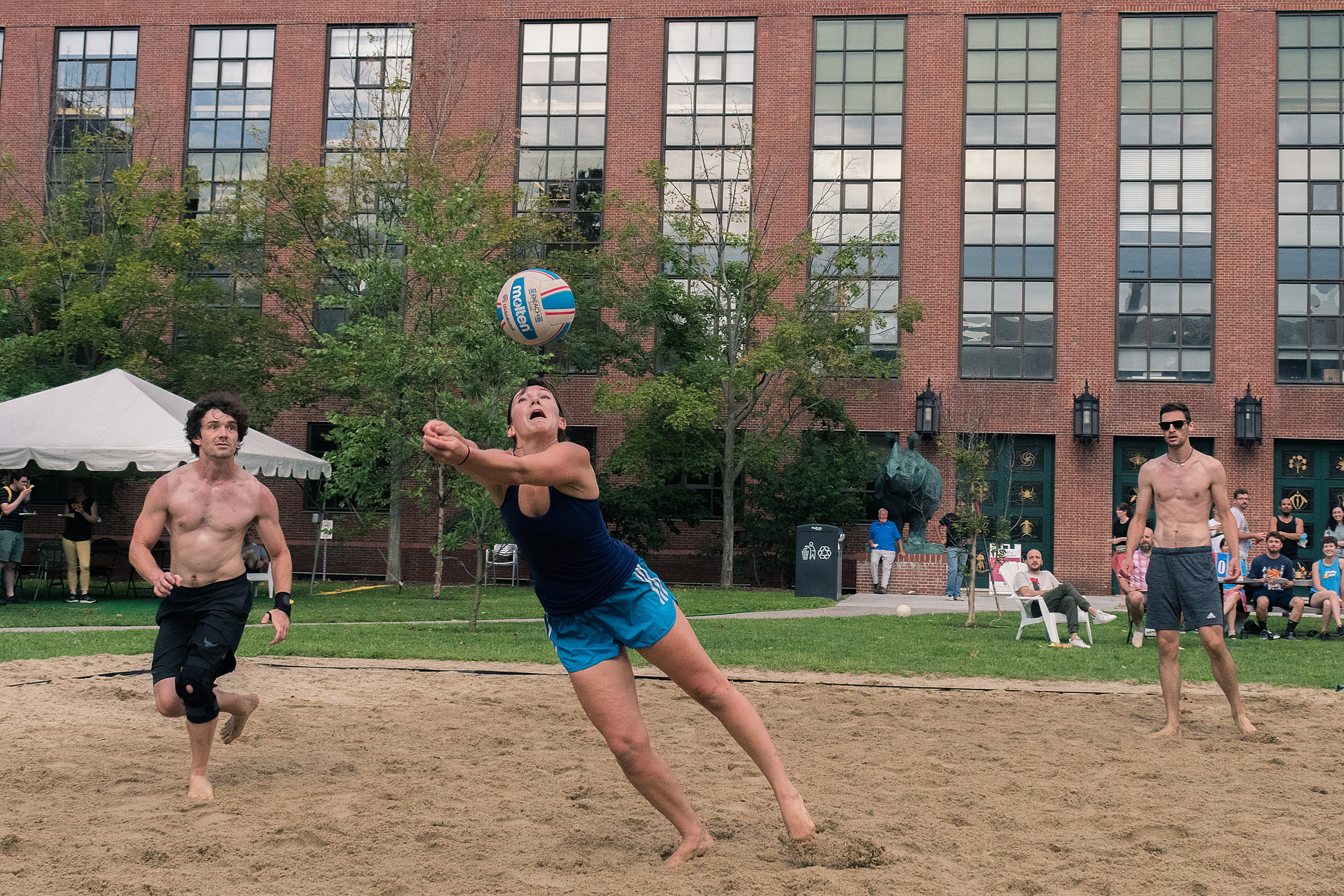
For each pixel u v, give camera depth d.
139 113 27.55
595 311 27.42
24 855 3.99
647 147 28.91
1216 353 26.80
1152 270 27.28
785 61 28.69
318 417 28.88
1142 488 7.39
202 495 5.26
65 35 30.45
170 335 28.77
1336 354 26.59
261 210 24.83
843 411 26.41
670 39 29.27
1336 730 7.16
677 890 3.62
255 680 8.88
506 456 3.53
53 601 17.89
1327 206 27.00
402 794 5.03
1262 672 10.07
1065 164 27.61
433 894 3.58
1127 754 6.29
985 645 12.57
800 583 21.86
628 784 5.30
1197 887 3.75
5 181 28.06
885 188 28.17
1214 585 7.05
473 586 25.17
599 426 28.45
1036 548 27.14
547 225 25.67
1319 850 4.22
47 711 7.37
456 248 17.45
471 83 29.33
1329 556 14.26
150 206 24.75
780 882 3.71
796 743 6.53
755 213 28.30
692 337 26.31
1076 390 27.09
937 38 28.28
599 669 3.98
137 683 8.50
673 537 28.45
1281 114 27.31
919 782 5.45
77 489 18.17
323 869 3.83
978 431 23.81
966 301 27.81
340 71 29.84
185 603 5.18
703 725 7.05
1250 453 26.47
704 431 26.31
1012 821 4.64
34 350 24.11
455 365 14.27
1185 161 27.44
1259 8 27.31
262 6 29.98
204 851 4.04
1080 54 27.81
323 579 28.09
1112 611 20.77
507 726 6.96
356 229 24.58
